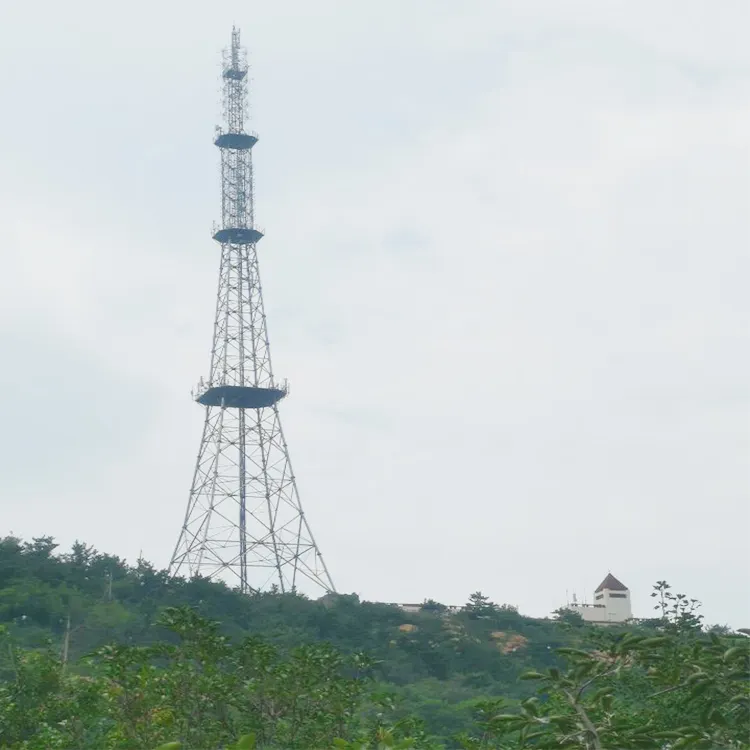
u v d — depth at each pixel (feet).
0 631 227.81
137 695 149.07
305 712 156.04
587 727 66.90
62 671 183.11
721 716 69.56
